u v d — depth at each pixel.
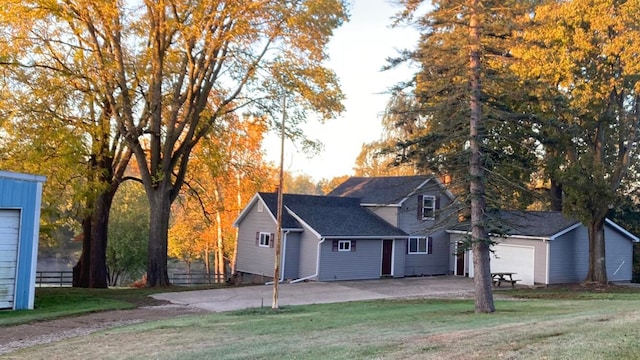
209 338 12.81
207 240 49.28
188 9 23.83
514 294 26.06
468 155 17.03
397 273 34.81
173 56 24.77
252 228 35.31
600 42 26.69
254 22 24.30
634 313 12.79
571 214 30.05
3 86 23.12
